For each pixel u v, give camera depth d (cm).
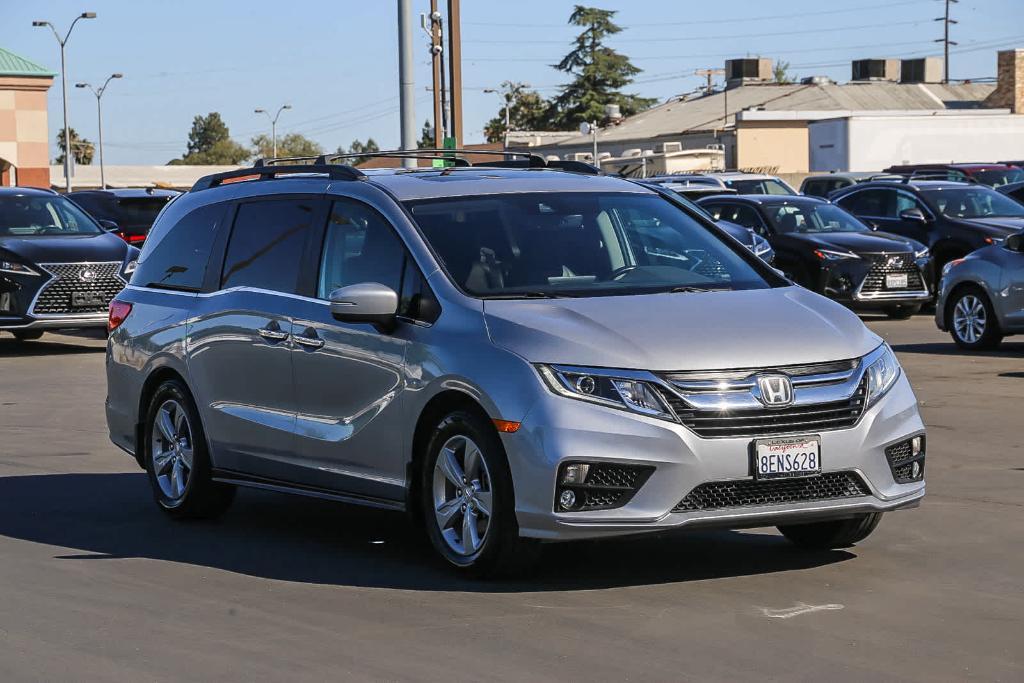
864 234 2781
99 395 1845
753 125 8800
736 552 905
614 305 842
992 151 6262
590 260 905
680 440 772
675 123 10169
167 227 1129
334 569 884
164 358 1074
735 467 778
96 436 1495
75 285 2323
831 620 745
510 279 879
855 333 842
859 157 6103
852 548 913
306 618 769
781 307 855
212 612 787
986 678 649
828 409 799
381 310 867
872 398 816
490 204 935
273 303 982
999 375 1838
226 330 1015
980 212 2941
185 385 1061
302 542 970
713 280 913
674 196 1000
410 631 738
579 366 786
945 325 2197
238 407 1009
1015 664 670
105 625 765
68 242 2369
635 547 923
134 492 1180
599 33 12706
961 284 2159
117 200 3117
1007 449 1295
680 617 753
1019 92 9594
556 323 815
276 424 972
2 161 7262
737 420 780
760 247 2677
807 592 802
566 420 777
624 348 789
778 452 783
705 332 805
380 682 655
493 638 721
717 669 664
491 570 824
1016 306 2070
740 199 2905
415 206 927
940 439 1352
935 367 1934
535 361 795
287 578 863
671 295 867
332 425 930
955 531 962
